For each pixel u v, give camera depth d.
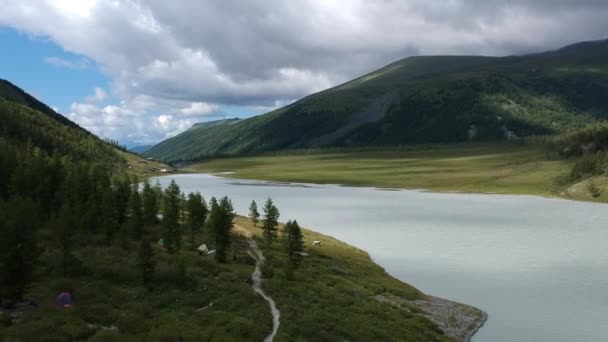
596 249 104.94
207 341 44.03
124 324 45.12
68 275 57.38
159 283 58.69
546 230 130.38
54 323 42.69
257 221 124.00
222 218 76.38
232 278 65.06
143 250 58.44
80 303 48.91
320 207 182.12
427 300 69.00
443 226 137.62
